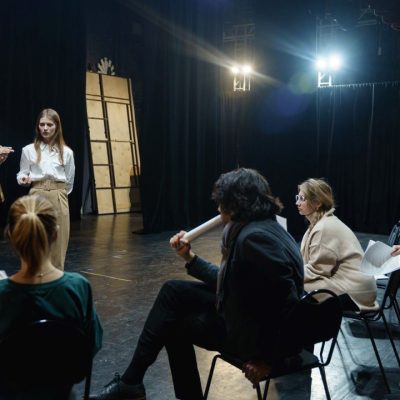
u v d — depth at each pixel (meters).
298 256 1.94
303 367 2.02
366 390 2.66
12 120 8.25
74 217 9.10
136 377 2.19
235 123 11.04
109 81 10.38
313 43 7.76
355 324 3.69
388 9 6.65
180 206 8.72
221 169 9.57
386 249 2.74
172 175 8.45
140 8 8.16
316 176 8.49
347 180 8.79
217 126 9.43
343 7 7.20
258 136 8.08
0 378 1.57
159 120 8.16
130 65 10.93
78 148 9.15
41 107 8.60
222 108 11.08
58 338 1.55
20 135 8.34
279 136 7.93
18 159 8.34
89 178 9.95
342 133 8.76
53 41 8.69
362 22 8.80
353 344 3.31
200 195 9.18
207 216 9.35
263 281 1.86
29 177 4.08
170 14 8.32
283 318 1.88
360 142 8.65
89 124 9.91
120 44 10.66
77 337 1.58
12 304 1.59
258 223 1.93
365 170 8.64
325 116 8.84
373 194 8.59
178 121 8.63
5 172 8.23
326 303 1.92
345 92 8.66
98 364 2.94
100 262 5.58
